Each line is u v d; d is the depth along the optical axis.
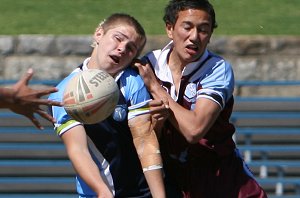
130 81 13.75
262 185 26.64
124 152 13.85
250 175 14.92
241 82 27.59
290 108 29.38
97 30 13.91
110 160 13.88
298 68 31.73
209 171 14.59
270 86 31.17
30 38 31.62
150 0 35.66
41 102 11.23
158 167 13.64
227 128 14.59
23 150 27.28
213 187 14.57
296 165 25.11
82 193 14.27
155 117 13.72
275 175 27.30
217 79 14.20
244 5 35.69
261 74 31.67
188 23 13.90
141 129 13.66
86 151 13.46
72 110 13.08
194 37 13.87
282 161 26.38
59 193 26.47
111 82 13.18
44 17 34.47
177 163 14.51
